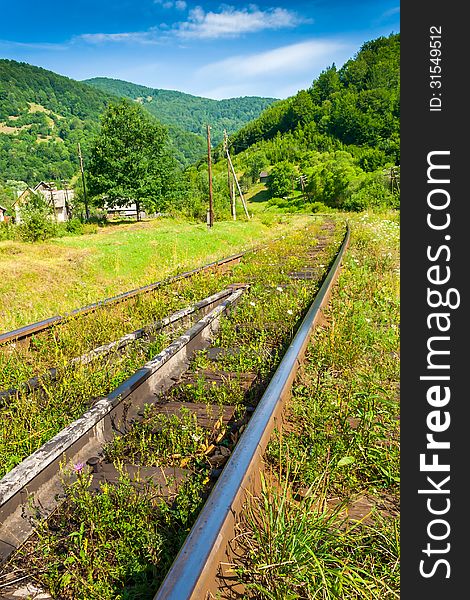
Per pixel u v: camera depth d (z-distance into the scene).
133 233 29.36
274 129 171.12
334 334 5.41
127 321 7.46
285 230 34.97
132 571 2.43
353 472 3.07
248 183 130.75
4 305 11.09
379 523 2.56
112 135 54.94
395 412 3.90
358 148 125.25
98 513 2.78
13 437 3.73
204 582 1.80
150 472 3.34
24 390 4.44
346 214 51.28
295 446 3.27
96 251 18.78
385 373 4.70
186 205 54.09
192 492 2.90
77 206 64.25
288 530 2.31
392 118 124.88
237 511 2.29
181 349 5.71
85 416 3.71
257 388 4.65
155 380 4.91
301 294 8.38
